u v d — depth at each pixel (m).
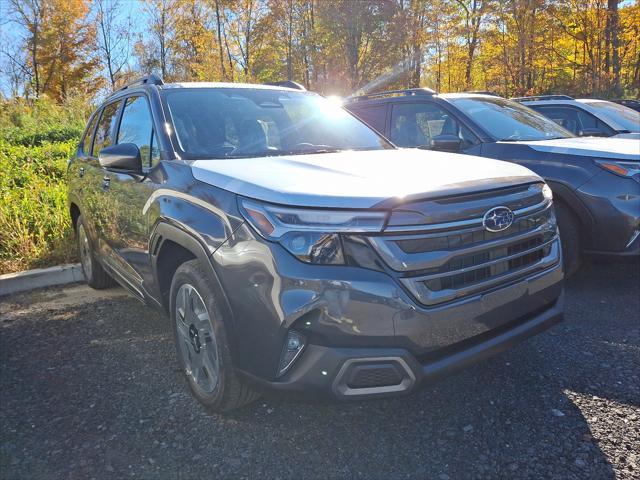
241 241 2.30
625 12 22.78
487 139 4.97
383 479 2.22
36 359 3.46
